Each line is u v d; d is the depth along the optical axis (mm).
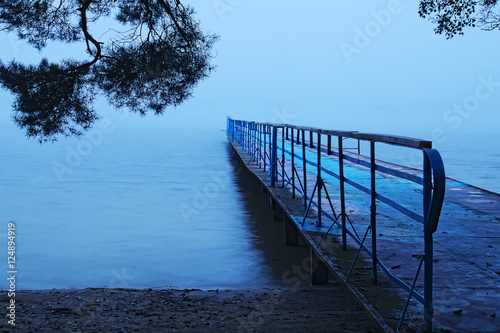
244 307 5074
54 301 5336
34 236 8844
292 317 4609
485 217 6516
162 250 7898
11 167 20172
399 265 4320
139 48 7547
